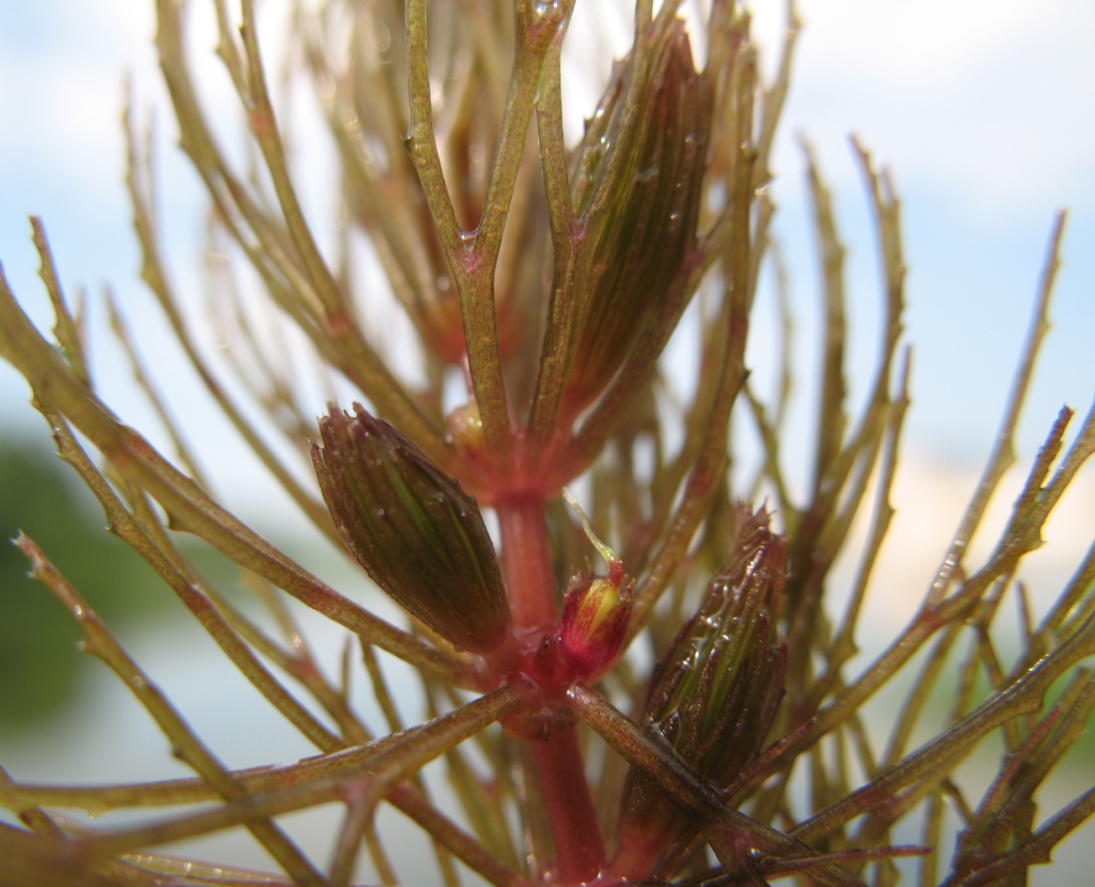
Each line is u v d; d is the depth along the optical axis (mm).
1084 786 72
